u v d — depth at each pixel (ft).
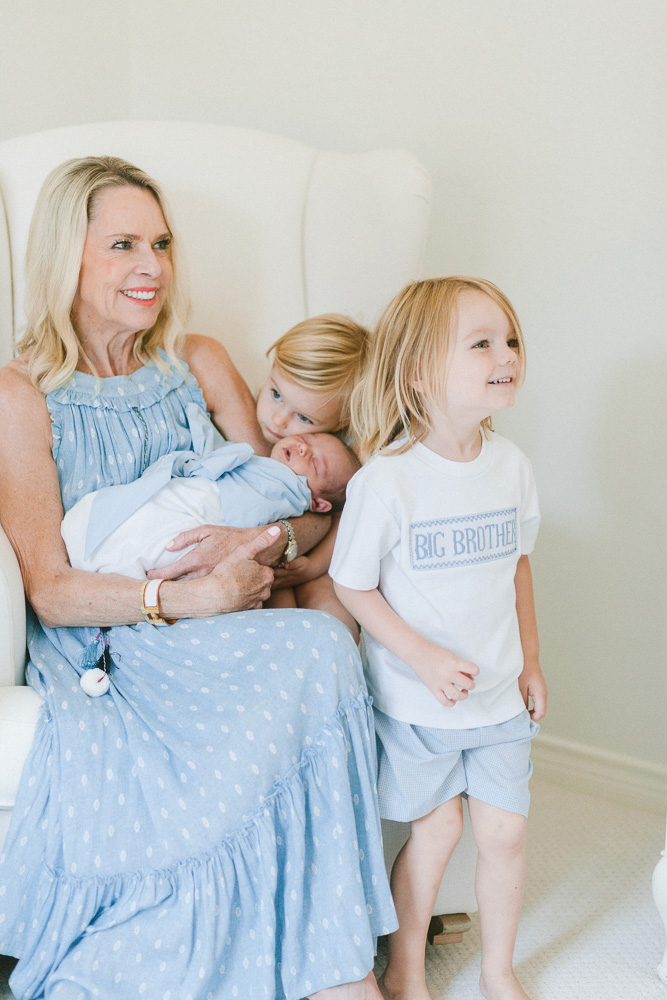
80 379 4.71
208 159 5.61
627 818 6.15
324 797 3.86
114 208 4.59
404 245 5.59
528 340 6.31
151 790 3.74
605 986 4.53
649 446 5.98
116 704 3.97
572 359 6.18
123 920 3.70
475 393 4.06
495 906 4.27
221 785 3.71
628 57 5.69
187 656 4.05
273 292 5.67
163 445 4.87
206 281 5.61
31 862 3.81
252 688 3.87
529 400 6.38
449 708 4.13
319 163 5.74
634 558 6.15
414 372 4.17
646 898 5.27
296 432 5.09
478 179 6.33
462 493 4.19
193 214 5.58
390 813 4.13
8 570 4.14
